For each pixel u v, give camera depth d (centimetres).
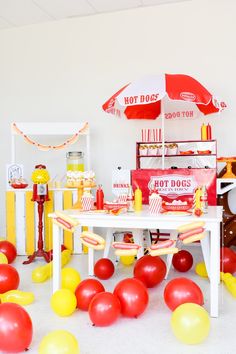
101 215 243
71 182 285
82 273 323
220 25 431
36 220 402
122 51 464
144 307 223
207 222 226
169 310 238
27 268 346
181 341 194
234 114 429
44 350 162
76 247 407
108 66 468
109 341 197
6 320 178
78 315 232
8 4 435
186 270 319
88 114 476
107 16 467
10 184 408
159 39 451
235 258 301
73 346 164
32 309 242
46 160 486
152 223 235
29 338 182
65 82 482
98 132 473
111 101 337
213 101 340
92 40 473
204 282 293
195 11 438
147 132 407
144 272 274
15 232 404
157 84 306
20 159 494
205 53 437
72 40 479
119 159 467
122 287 226
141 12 455
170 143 384
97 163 474
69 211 262
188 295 219
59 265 254
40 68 489
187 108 435
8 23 486
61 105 484
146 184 329
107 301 212
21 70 495
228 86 431
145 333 205
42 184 371
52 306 232
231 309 238
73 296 235
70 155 413
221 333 204
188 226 224
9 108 496
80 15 471
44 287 287
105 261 305
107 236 329
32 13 460
